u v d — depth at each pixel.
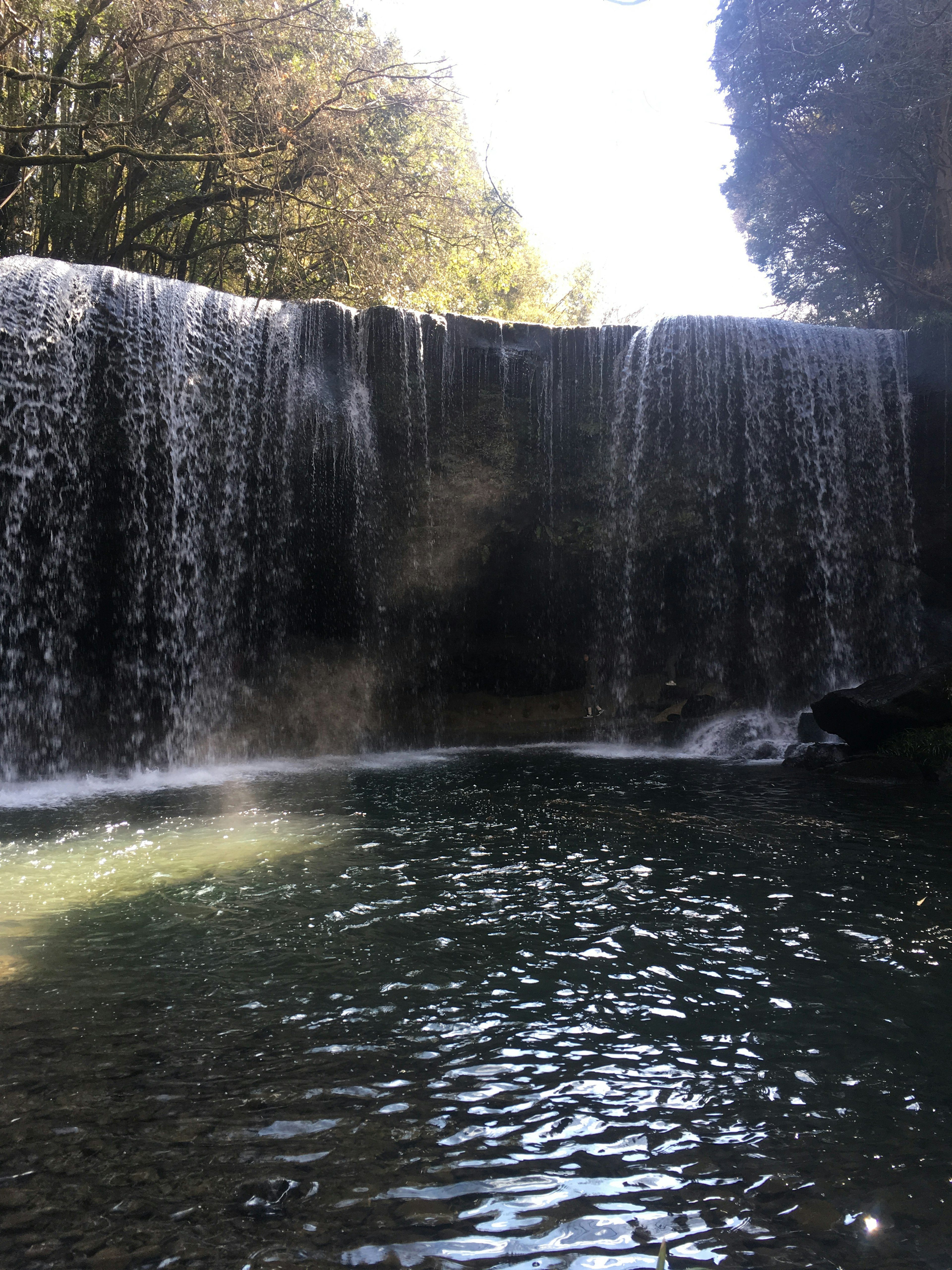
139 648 12.79
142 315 12.35
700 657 15.78
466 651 15.26
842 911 5.63
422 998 4.34
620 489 15.13
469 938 5.18
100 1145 3.04
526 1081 3.54
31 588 11.97
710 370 15.12
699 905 5.76
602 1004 4.28
